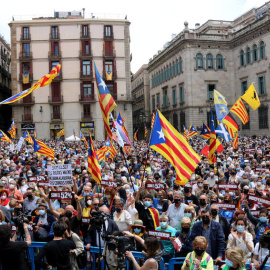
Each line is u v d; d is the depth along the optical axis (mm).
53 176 8906
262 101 52094
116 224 7945
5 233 5492
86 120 56312
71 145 39938
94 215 6551
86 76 56219
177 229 8406
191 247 7109
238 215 7609
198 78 59500
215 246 6973
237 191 11398
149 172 16047
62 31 56438
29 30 56344
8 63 74625
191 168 9234
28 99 56281
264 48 51750
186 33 59188
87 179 13109
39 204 8375
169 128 9500
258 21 52250
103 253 6855
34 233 8039
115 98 56531
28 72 56781
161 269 6707
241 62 57969
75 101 56438
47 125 56375
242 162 20500
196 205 10070
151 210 8953
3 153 25922
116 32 56906
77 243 6770
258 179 13453
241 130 57750
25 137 28297
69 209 7965
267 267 5910
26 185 13266
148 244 5488
